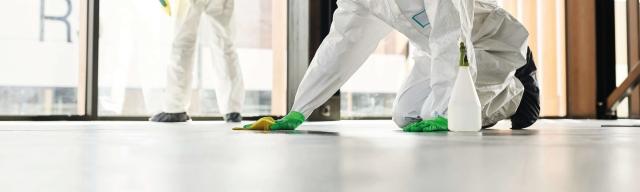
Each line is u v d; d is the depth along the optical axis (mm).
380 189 439
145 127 2369
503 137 1468
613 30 4891
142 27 3820
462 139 1340
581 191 426
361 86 4383
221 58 3389
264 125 2016
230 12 3359
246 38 4141
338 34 1989
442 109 1862
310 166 643
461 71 1784
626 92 4531
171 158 766
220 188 448
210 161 715
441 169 604
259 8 4164
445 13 1775
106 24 3779
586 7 4922
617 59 4996
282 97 4172
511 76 2129
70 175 545
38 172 572
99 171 585
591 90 4906
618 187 450
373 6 1894
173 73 3340
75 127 2342
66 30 3912
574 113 4969
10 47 3816
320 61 2014
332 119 3988
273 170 594
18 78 3846
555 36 4887
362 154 845
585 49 4930
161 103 3850
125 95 3842
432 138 1391
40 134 1625
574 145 1111
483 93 2031
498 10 2109
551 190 431
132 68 3830
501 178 514
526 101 2324
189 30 3303
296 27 4109
